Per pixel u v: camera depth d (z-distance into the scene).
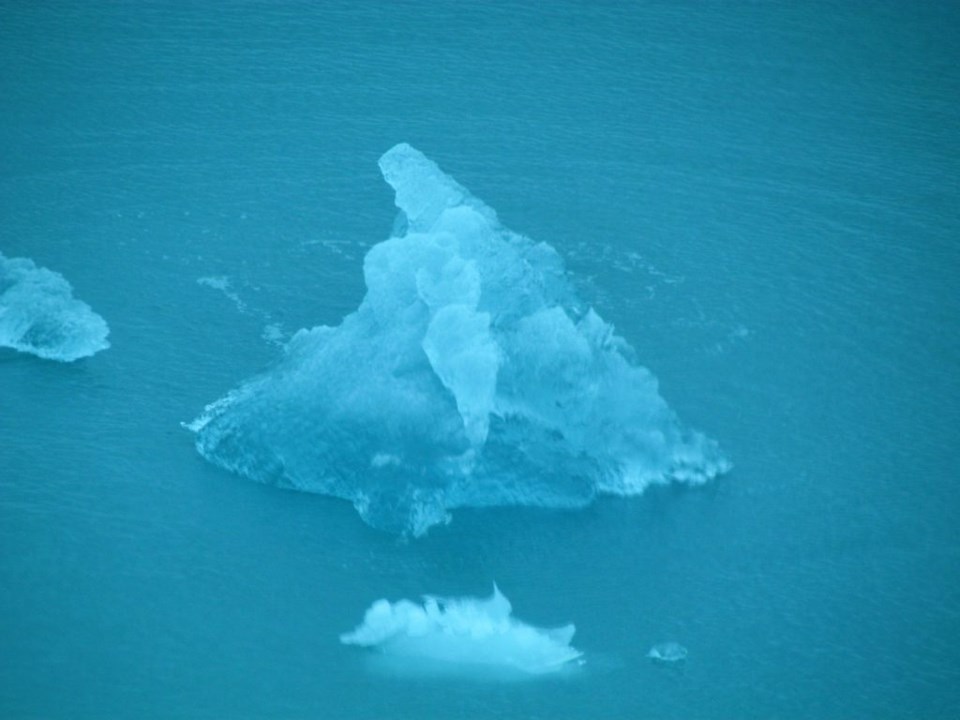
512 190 162.25
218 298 147.00
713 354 141.62
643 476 128.88
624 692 110.56
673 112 177.00
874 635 115.19
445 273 132.00
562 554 122.50
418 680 111.12
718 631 115.38
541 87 180.50
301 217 158.50
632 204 161.50
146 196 160.88
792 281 151.75
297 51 185.75
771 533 124.12
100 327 141.12
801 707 109.50
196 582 117.75
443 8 195.25
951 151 172.75
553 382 129.25
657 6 195.88
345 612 116.06
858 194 164.75
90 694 108.12
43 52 183.00
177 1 194.50
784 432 133.50
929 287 151.75
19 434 130.25
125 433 131.12
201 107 174.75
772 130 175.00
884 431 134.00
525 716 108.44
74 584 116.62
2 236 154.00
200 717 106.88
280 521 124.31
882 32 192.62
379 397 128.25
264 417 129.50
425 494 125.12
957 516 125.75
